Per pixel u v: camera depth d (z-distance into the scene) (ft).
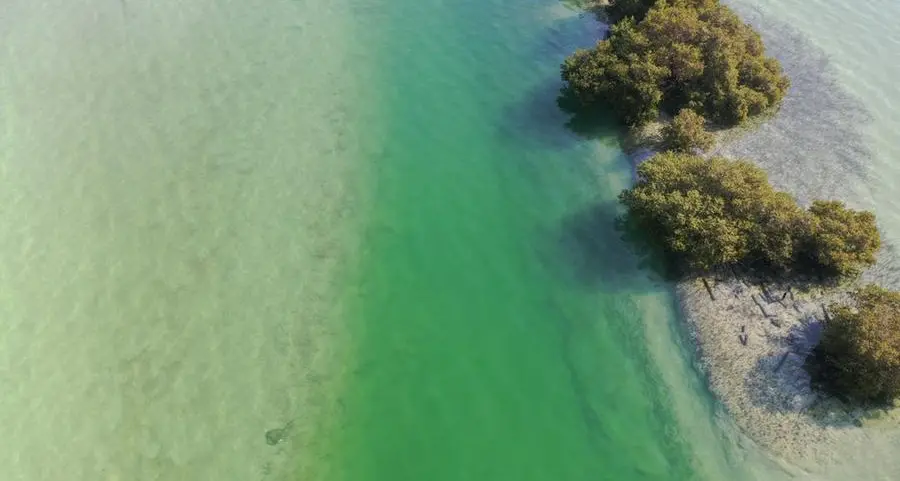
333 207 84.23
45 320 73.31
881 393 60.08
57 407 66.33
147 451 63.16
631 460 60.08
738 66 91.04
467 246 79.30
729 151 84.94
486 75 102.73
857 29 102.78
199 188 86.53
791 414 60.49
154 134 93.66
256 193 85.92
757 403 61.67
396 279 76.28
